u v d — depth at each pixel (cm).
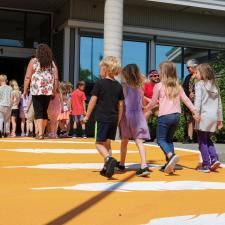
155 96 709
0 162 751
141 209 467
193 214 455
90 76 1738
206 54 1919
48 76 1041
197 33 1891
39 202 481
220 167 798
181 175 697
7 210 446
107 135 638
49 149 932
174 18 1855
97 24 1723
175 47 1869
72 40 1716
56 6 1773
